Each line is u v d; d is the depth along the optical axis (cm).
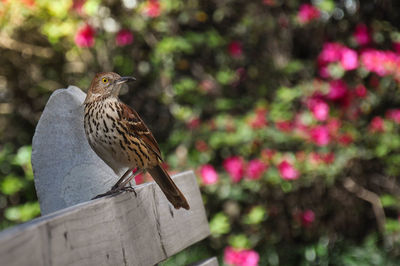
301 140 1044
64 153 432
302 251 1154
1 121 1208
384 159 1173
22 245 239
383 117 1221
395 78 1119
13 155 1126
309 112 1088
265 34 1245
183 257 1102
